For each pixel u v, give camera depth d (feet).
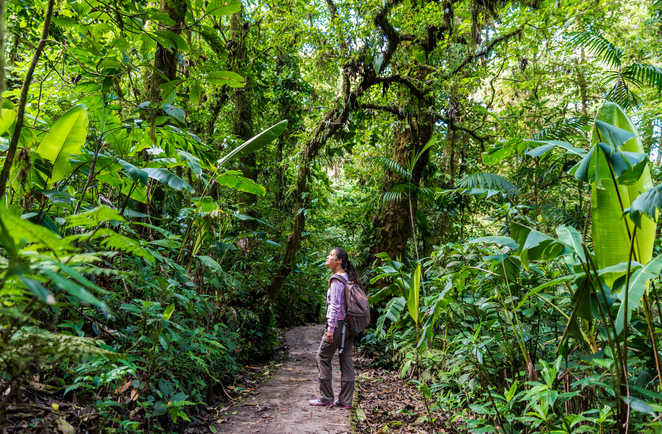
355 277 13.71
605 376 7.66
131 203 12.13
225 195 20.34
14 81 11.07
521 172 20.20
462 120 28.17
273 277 20.81
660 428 6.21
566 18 23.06
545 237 8.21
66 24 8.54
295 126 28.30
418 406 13.39
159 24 8.32
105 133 8.86
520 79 27.32
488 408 9.40
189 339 10.16
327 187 29.25
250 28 22.66
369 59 21.42
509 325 10.79
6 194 6.66
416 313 11.62
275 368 17.72
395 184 23.18
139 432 7.65
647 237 7.50
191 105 18.26
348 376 12.76
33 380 7.09
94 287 3.67
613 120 8.18
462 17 25.07
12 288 4.20
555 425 7.92
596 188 7.89
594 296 7.72
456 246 12.63
